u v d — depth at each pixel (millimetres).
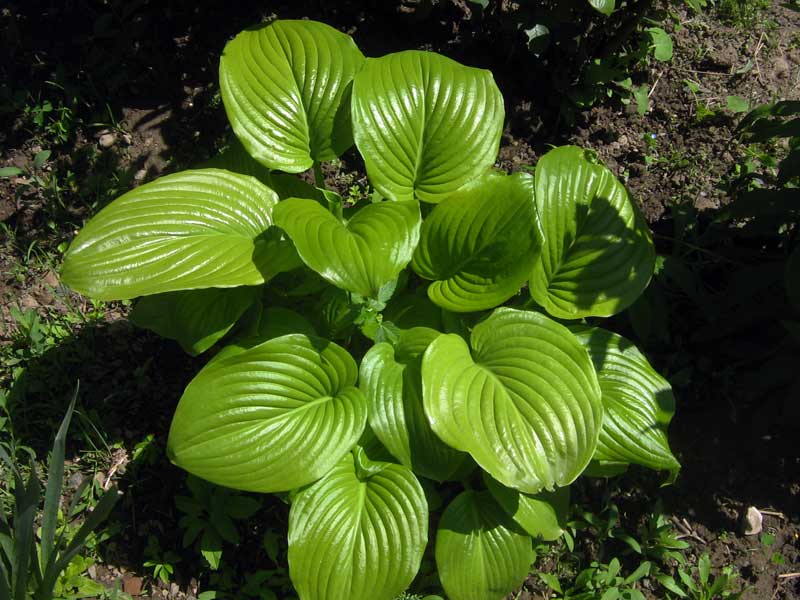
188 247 705
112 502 648
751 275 850
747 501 857
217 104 1050
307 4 1103
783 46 1181
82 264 678
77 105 1028
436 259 790
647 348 926
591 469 766
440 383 680
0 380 872
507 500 730
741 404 899
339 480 722
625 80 1080
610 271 777
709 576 818
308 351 720
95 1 1081
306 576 682
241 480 682
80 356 887
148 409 873
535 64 1085
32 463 757
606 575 793
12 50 1049
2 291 926
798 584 816
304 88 802
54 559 661
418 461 708
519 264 738
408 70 798
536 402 688
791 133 838
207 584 785
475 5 1057
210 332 746
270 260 718
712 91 1127
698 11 1077
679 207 994
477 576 729
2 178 989
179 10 1085
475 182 789
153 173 1010
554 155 774
